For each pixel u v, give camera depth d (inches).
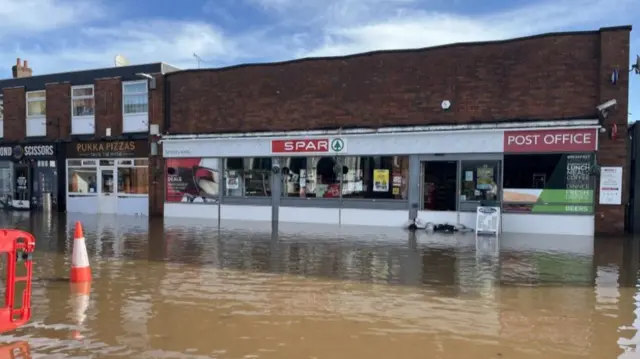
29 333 193.5
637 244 423.2
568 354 173.8
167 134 681.6
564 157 487.8
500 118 514.6
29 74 880.9
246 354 173.6
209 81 658.2
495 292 258.7
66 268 316.2
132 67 714.2
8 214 725.9
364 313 221.3
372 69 569.9
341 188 585.9
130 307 229.0
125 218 661.9
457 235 482.0
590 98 482.0
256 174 631.8
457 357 171.2
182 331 196.9
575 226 484.7
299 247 406.0
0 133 819.4
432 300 242.8
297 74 606.5
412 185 550.3
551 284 276.1
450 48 534.3
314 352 175.5
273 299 244.1
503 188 510.0
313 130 595.8
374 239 453.1
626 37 464.4
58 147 765.9
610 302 239.1
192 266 325.1
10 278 191.3
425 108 546.9
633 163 504.1
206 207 660.1
